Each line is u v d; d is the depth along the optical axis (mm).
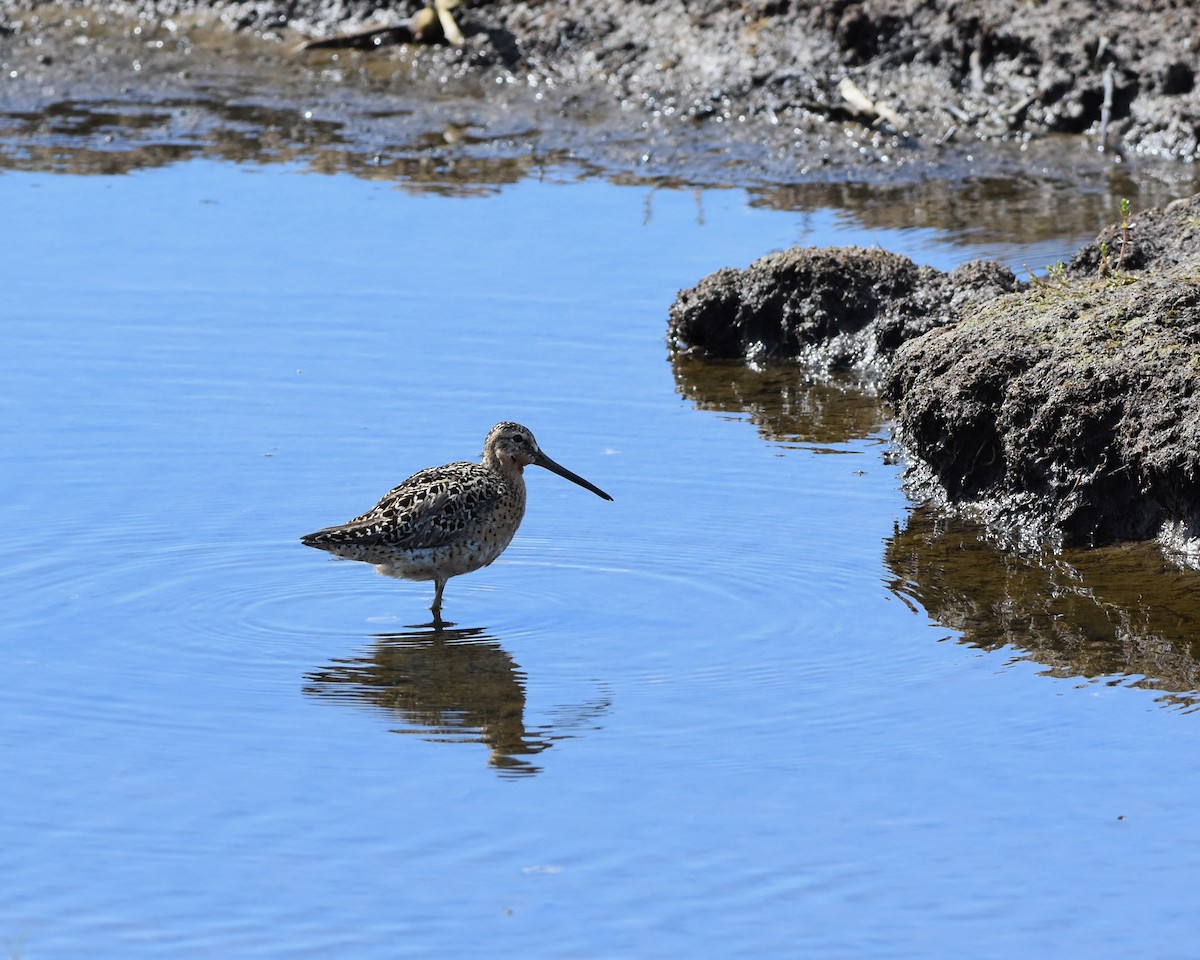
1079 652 12875
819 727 11758
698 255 22562
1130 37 26500
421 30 31609
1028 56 27078
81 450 16922
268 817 10617
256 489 16141
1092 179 24750
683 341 20688
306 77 30953
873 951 9227
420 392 18531
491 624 13672
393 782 11070
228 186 25562
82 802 10789
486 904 9688
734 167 26094
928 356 16812
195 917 9586
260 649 13188
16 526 15258
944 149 26203
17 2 34719
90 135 28109
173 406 18062
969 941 9312
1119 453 15102
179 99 29984
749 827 10461
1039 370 15758
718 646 13148
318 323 20422
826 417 18500
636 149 26969
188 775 11148
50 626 13508
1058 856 10094
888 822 10492
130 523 15383
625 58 29750
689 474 16781
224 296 21203
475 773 11188
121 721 11906
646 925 9477
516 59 30641
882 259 20609
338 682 12602
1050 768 11109
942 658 12828
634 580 14539
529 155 26875
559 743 11586
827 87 27938
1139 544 15016
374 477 16422
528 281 21859
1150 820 10445
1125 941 9289
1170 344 15438
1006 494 15828
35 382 18609
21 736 11648
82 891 9836
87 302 20938
